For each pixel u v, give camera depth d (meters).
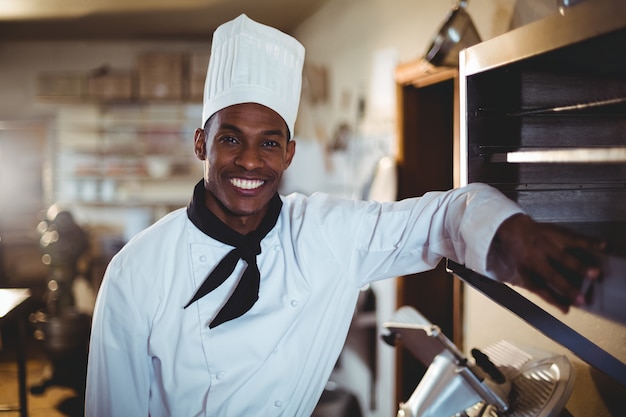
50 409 3.95
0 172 6.27
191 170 6.35
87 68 6.42
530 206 1.30
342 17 3.99
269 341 1.32
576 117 1.29
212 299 1.31
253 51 1.27
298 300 1.35
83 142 6.32
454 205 1.19
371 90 3.43
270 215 1.35
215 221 1.31
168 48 6.39
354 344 3.79
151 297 1.29
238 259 1.30
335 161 4.22
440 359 1.51
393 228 1.33
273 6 4.60
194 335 1.30
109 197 6.30
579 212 1.31
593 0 0.91
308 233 1.38
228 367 1.30
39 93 5.96
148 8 4.77
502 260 1.07
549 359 1.47
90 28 5.62
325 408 3.48
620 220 1.30
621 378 0.94
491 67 1.20
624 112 1.24
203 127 1.37
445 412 1.43
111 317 1.29
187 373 1.30
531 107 1.29
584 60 1.08
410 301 2.85
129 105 6.30
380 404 3.34
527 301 1.08
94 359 1.33
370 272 1.38
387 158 2.96
